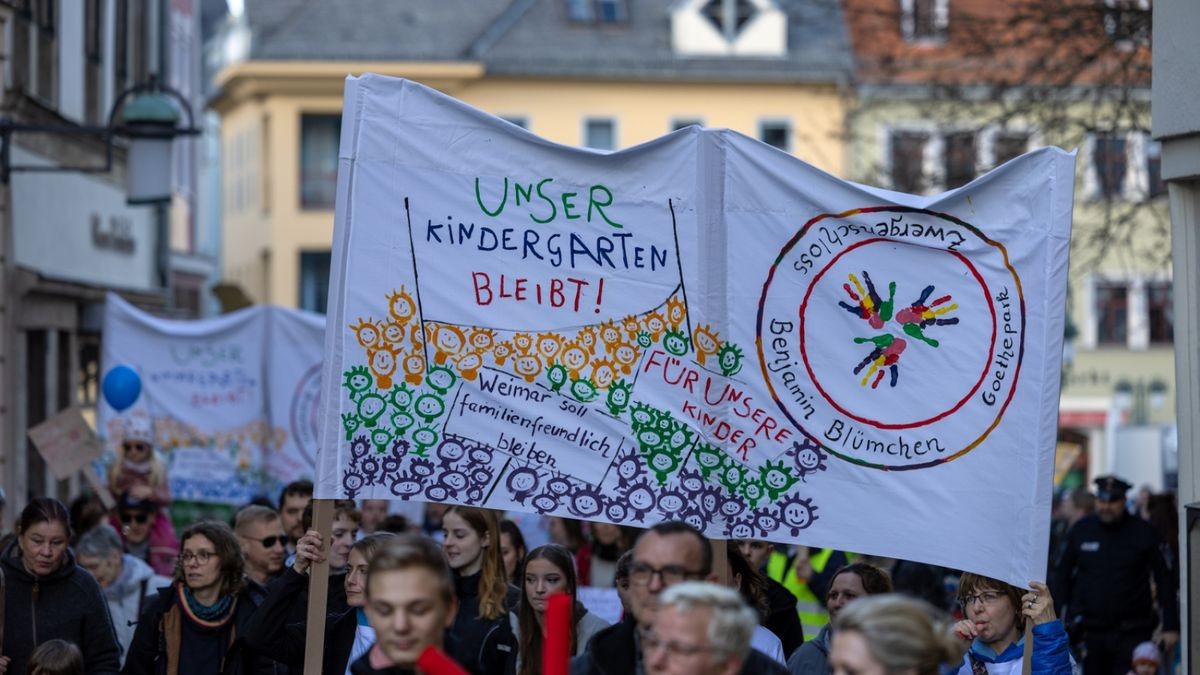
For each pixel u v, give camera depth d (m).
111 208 21.98
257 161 47.53
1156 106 9.26
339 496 6.74
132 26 23.56
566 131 44.75
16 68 17.31
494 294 6.85
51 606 8.02
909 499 6.95
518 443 6.81
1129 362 42.94
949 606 11.48
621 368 6.88
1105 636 13.09
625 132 44.69
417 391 6.81
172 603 7.93
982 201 7.05
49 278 17.89
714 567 6.84
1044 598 6.92
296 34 46.16
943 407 6.99
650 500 6.83
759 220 6.96
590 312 6.88
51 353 18.78
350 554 7.47
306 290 46.59
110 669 8.13
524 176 6.88
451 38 45.62
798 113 44.41
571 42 45.00
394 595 4.94
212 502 15.62
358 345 6.81
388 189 6.84
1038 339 7.04
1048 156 7.05
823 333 6.98
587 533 13.70
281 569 9.23
